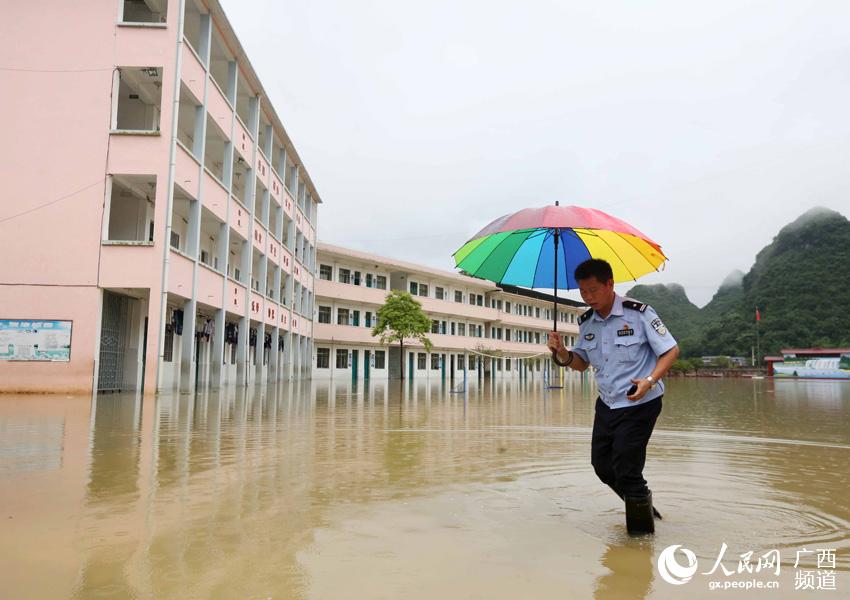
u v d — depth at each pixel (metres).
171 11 16.52
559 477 5.27
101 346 16.62
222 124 20.39
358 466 5.64
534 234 4.77
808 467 6.18
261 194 27.55
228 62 21.58
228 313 23.38
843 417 13.38
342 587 2.53
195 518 3.61
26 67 16.28
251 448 6.66
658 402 3.63
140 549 2.98
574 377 69.81
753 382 56.72
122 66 16.34
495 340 57.19
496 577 2.70
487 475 5.33
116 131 16.08
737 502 4.46
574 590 2.57
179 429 8.36
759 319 86.62
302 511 3.84
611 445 3.77
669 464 6.37
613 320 3.79
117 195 18.83
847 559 3.08
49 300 15.74
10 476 4.80
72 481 4.63
